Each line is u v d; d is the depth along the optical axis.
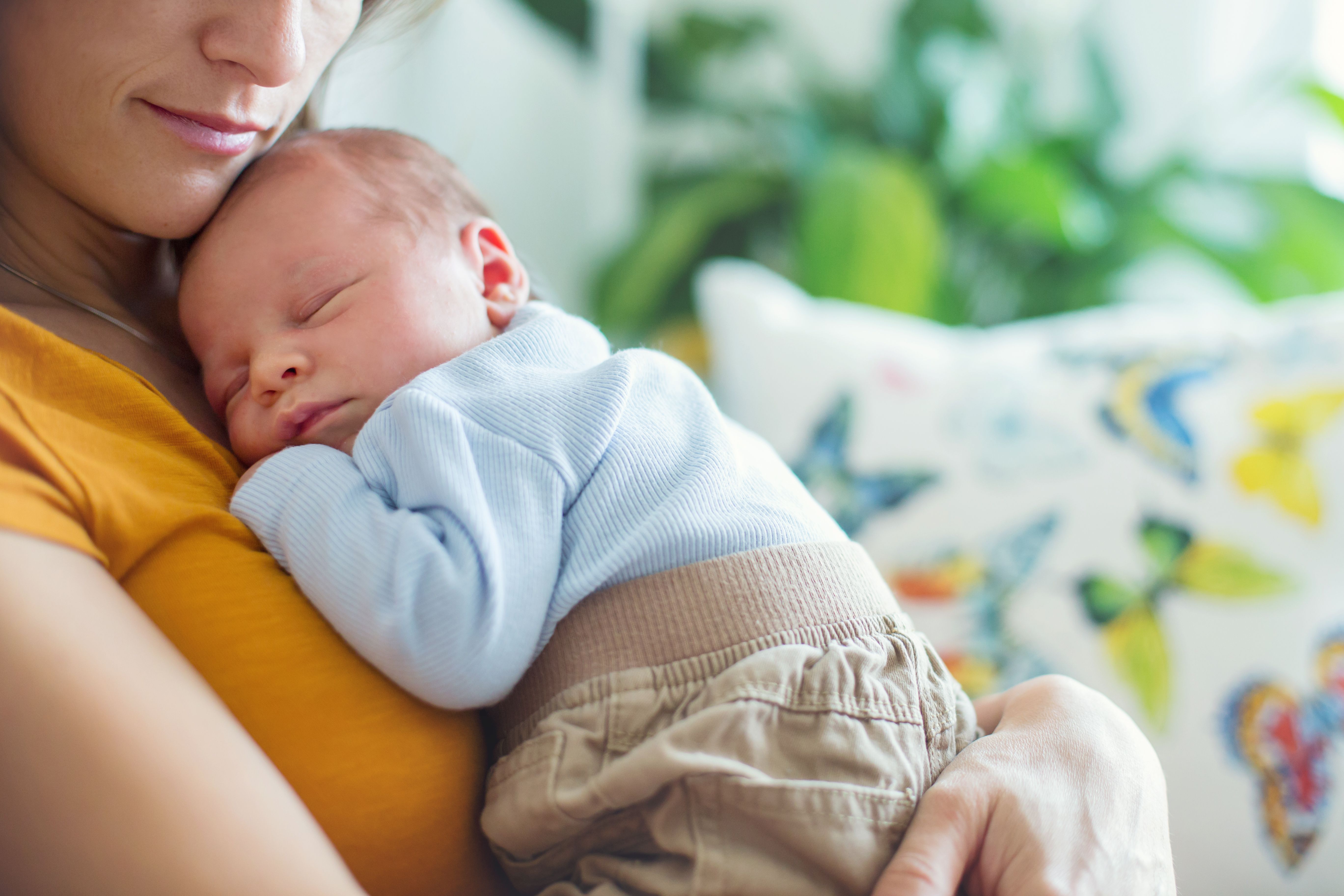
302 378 0.63
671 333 1.96
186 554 0.53
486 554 0.53
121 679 0.45
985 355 1.28
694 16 2.17
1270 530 1.05
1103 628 1.04
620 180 2.29
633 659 0.57
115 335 0.66
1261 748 0.97
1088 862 0.55
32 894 0.42
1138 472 1.10
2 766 0.42
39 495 0.48
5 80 0.57
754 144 2.12
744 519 0.60
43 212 0.66
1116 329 1.26
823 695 0.55
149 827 0.43
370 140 0.73
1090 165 1.97
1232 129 2.01
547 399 0.60
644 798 0.53
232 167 0.63
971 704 0.65
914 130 2.00
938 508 1.14
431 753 0.54
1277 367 1.14
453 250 0.70
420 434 0.56
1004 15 2.11
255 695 0.52
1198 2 2.05
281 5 0.57
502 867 0.59
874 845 0.54
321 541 0.54
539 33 2.14
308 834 0.46
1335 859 0.94
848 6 2.28
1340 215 1.80
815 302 1.67
